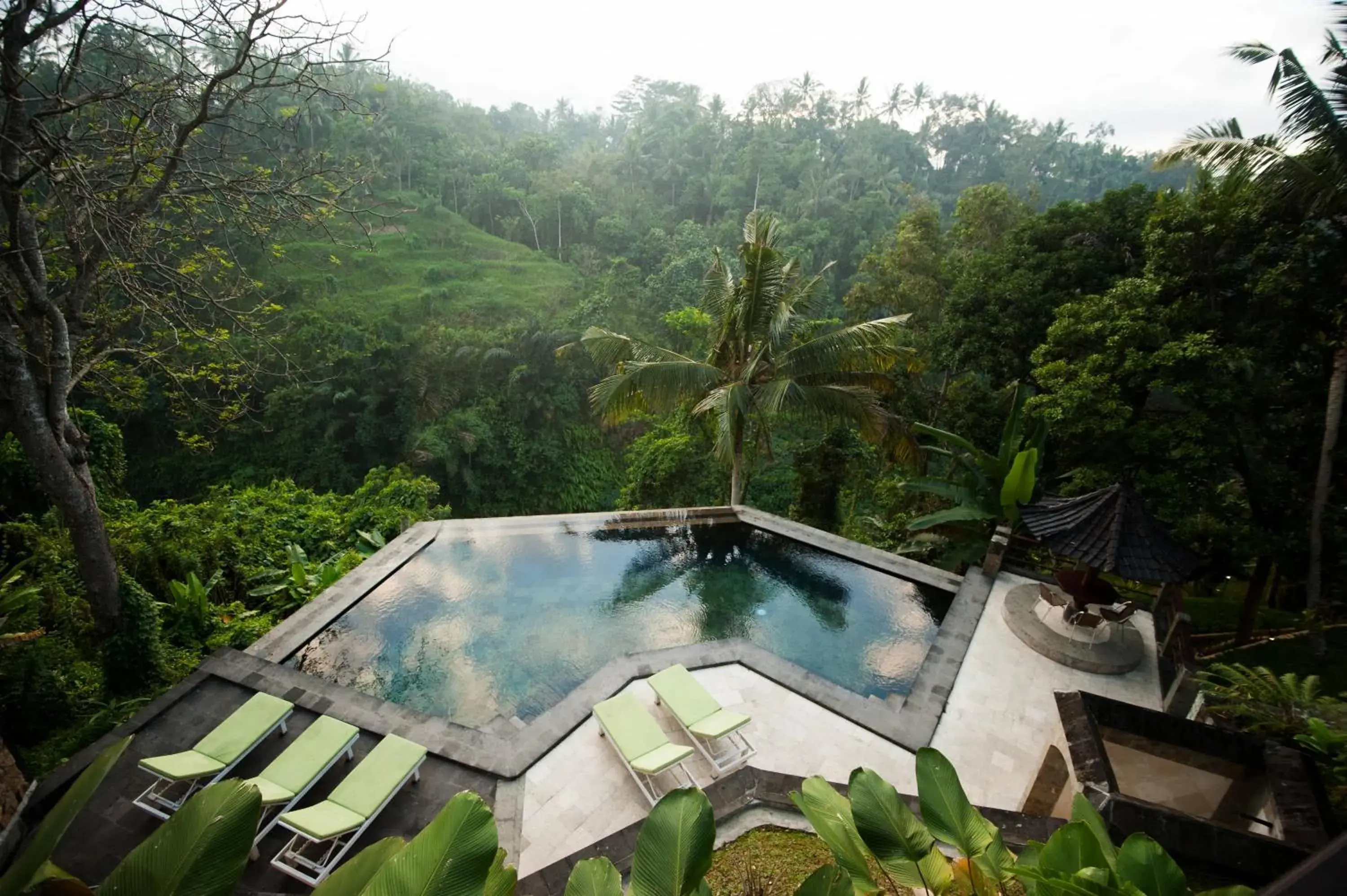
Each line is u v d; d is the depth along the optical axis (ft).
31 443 22.34
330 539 42.73
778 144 181.98
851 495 63.41
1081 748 14.79
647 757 19.52
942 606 33.65
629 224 160.76
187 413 34.12
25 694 21.76
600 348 47.78
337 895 8.52
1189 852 12.36
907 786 20.76
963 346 45.88
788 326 42.86
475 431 91.91
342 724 20.07
